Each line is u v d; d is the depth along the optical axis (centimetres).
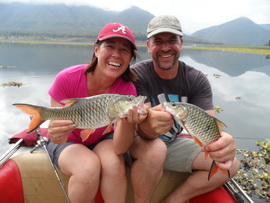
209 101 99
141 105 71
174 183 97
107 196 76
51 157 84
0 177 81
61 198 89
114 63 79
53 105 85
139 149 81
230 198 82
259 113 233
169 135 98
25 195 87
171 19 97
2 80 338
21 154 90
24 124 188
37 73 410
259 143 169
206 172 86
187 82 102
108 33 78
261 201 115
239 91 325
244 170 140
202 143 74
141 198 82
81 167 72
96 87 87
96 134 87
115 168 74
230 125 203
